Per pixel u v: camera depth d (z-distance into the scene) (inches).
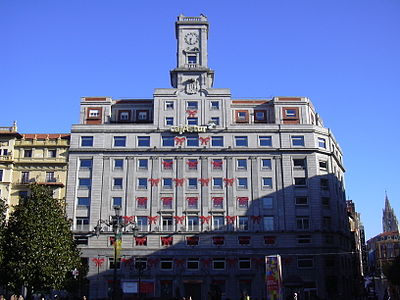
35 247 1935.3
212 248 2842.0
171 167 2997.0
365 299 3442.4
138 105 3270.2
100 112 3218.5
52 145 3006.9
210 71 3221.0
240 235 2871.6
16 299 1968.5
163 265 2822.3
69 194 2925.7
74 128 3051.2
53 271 1952.5
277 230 2878.9
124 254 2824.8
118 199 2930.6
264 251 2842.0
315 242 2866.6
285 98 3250.5
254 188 2965.1
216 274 2797.7
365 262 6043.3
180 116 3105.3
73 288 2349.9
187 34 3346.5
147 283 2775.6
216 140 3056.1
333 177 3122.5
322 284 2792.8
